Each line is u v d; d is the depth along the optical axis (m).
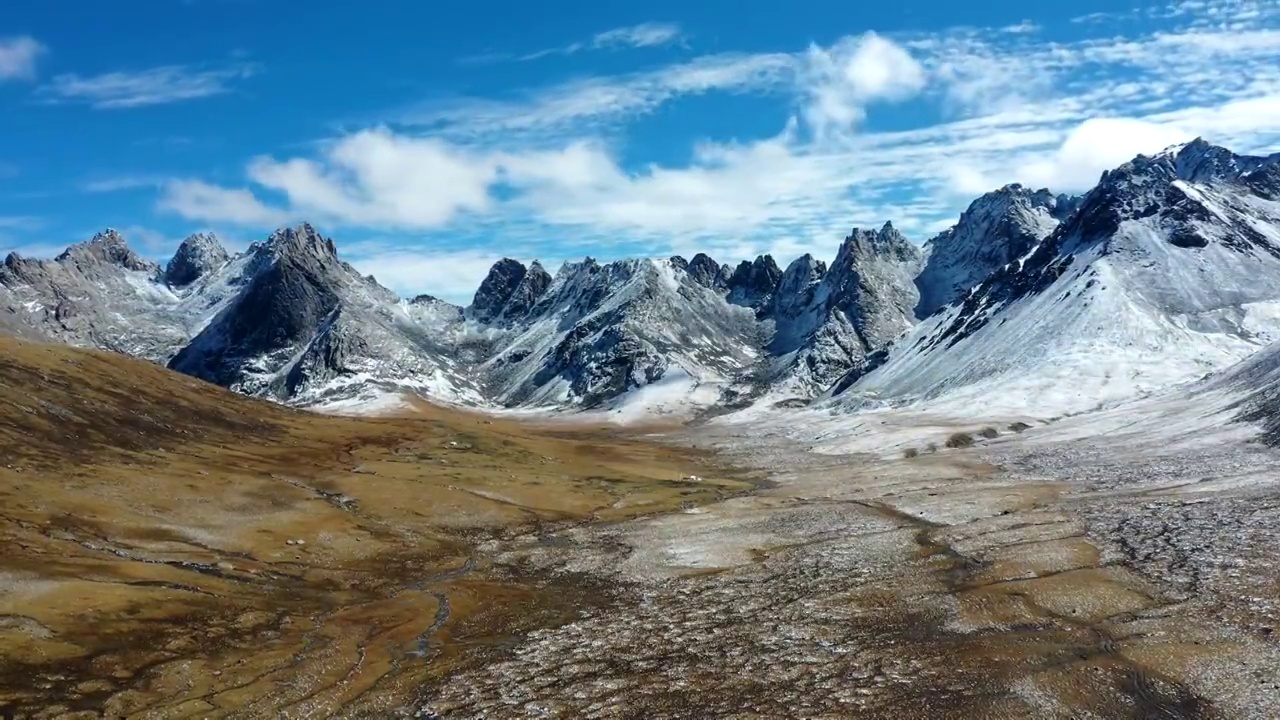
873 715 41.91
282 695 47.75
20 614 52.56
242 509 89.19
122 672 48.50
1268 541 64.56
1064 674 44.56
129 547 72.12
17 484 79.12
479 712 45.28
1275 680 41.22
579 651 54.72
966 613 55.88
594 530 100.25
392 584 74.31
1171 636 48.03
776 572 72.88
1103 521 79.50
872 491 119.50
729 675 48.75
